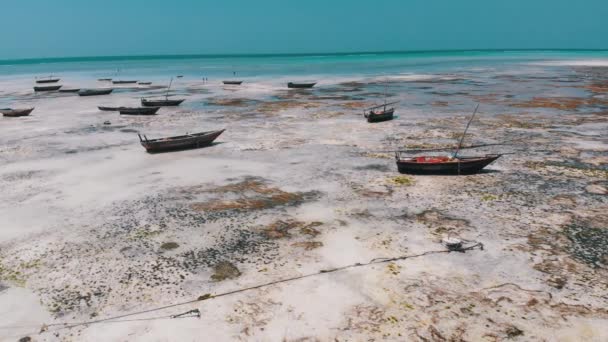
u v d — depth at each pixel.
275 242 14.27
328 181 20.17
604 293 11.09
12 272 12.83
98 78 94.81
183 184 20.11
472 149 24.94
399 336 9.75
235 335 9.94
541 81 61.44
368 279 11.95
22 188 19.84
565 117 33.19
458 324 10.06
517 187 18.67
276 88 60.88
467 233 14.52
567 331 9.74
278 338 9.82
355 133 29.78
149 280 12.21
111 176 21.41
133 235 14.97
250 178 20.83
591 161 22.06
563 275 11.93
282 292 11.48
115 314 10.79
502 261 12.70
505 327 9.92
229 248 13.93
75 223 16.03
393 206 17.02
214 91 58.75
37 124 35.34
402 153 24.44
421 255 13.14
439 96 47.22
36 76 105.31
